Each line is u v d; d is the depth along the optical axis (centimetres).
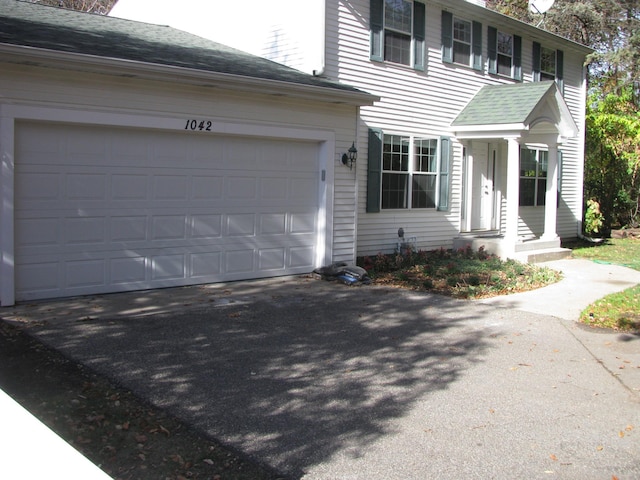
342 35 1211
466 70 1508
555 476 399
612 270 1301
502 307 911
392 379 582
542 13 2072
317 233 1104
